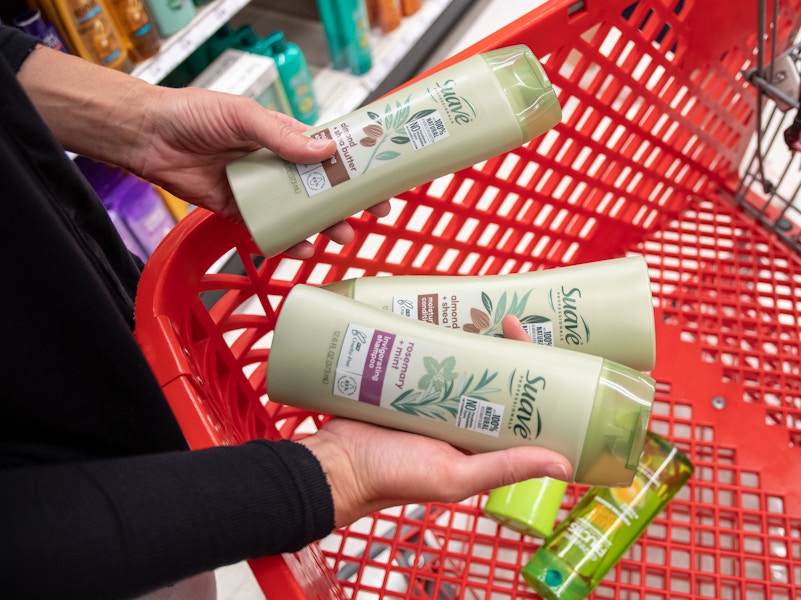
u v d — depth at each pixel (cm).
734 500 92
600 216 96
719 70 87
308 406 59
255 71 129
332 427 57
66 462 42
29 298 40
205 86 127
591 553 78
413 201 75
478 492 52
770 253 102
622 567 87
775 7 73
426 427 56
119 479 39
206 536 40
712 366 99
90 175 122
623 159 90
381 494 53
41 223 39
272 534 43
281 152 58
